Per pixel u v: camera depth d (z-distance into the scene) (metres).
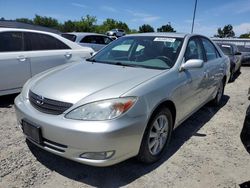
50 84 2.96
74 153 2.56
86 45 10.90
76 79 3.02
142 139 2.82
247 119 2.61
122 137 2.54
